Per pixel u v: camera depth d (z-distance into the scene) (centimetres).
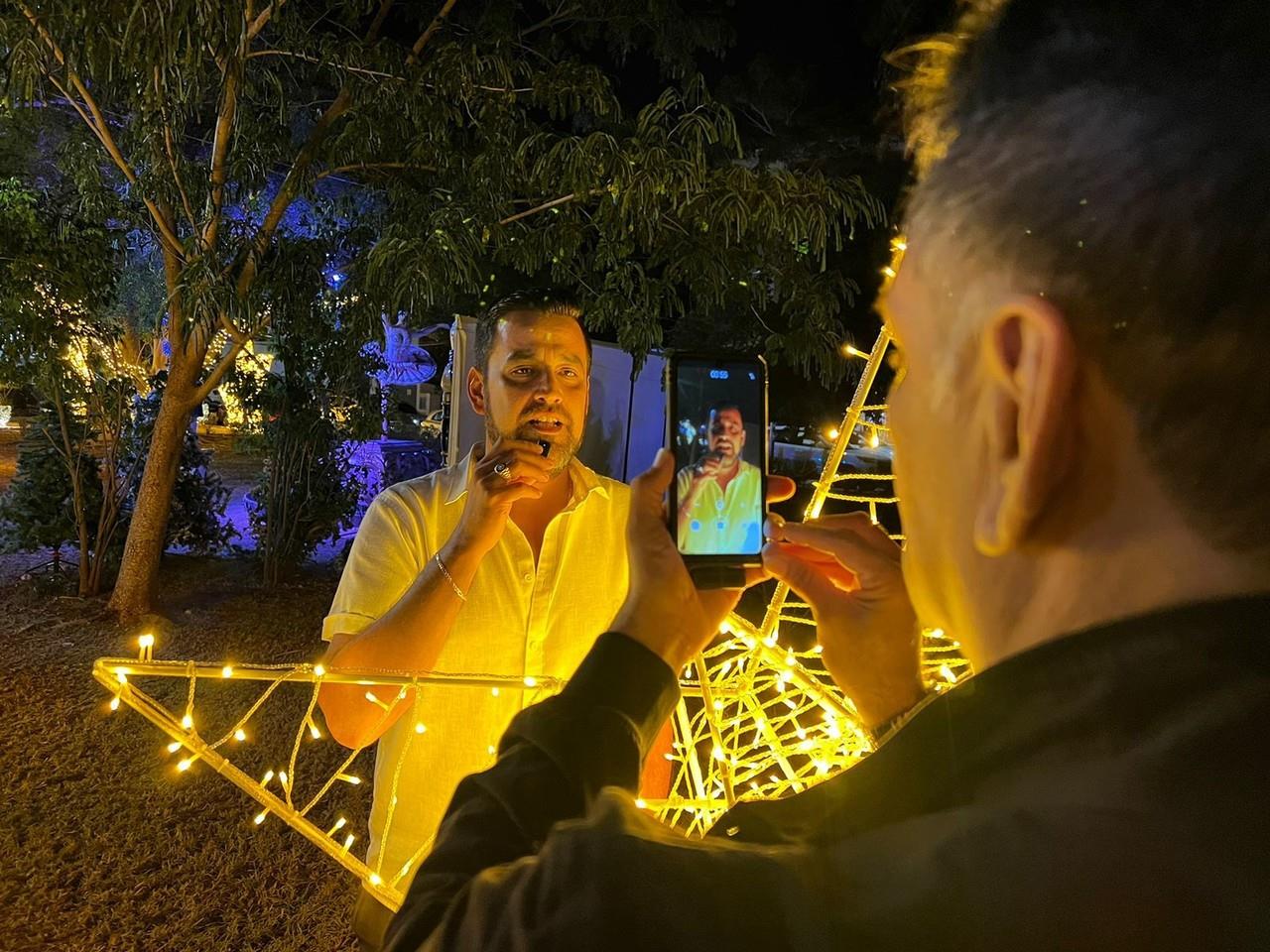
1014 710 46
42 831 397
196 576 798
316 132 624
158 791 434
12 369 652
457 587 152
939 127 55
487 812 65
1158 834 38
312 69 693
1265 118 42
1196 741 40
